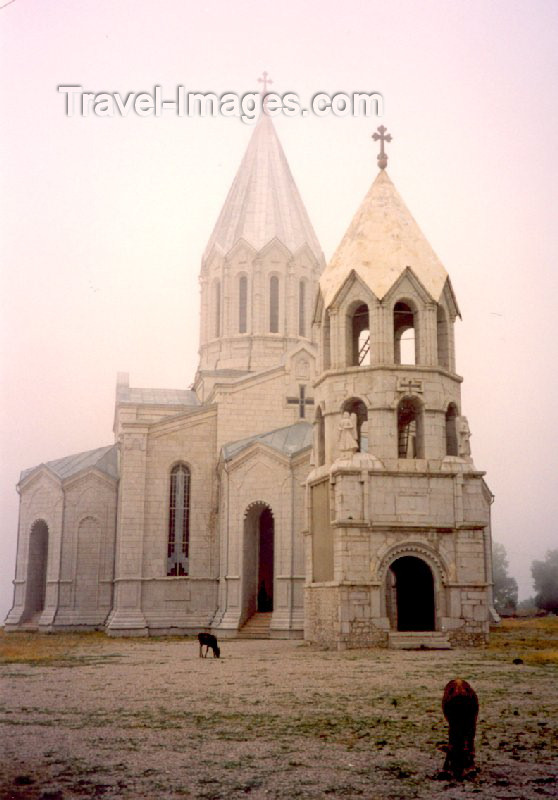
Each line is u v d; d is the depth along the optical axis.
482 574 36.44
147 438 55.47
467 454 38.38
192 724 16.19
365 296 39.31
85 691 21.58
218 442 56.12
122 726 16.03
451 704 12.38
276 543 48.00
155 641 46.50
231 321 62.09
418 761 12.95
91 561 58.38
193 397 67.19
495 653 32.31
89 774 12.22
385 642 34.94
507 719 16.64
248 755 13.38
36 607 60.59
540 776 12.05
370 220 41.28
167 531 54.69
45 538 61.91
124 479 54.44
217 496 55.59
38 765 12.81
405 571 40.03
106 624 56.06
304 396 57.47
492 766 12.66
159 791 11.27
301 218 65.69
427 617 39.19
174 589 53.72
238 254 62.88
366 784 11.59
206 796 11.02
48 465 62.44
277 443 50.59
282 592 47.19
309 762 12.89
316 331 42.16
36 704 19.14
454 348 40.69
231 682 23.27
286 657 31.91
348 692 20.70
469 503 37.00
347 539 35.53
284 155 69.06
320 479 38.91
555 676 23.89
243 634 47.72
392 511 36.22
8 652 37.25
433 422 38.12
